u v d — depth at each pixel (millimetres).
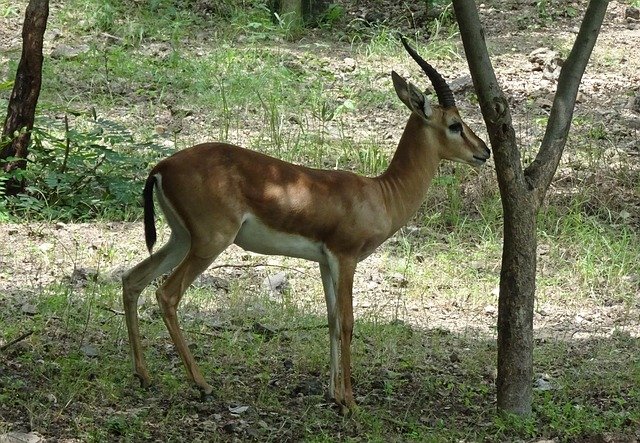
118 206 14789
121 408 9109
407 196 10094
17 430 8344
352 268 9641
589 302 13211
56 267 12742
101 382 9391
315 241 9562
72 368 9578
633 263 14211
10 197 14430
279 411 9445
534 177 9211
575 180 16625
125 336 10758
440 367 10961
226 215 9219
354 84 20234
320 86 19781
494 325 12352
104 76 19469
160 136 17219
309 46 21953
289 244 9523
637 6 25047
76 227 14148
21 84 14406
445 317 12531
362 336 11406
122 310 11539
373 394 10086
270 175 9352
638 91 20562
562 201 15922
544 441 9062
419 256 14195
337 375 9797
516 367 9414
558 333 12211
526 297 9328
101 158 15734
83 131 16891
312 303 12484
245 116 18531
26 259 12875
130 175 15477
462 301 13047
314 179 9469
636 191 16375
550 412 9594
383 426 9305
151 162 16031
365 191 9672
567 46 22547
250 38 21703
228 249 14148
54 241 13477
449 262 14070
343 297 9578
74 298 11648
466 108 19406
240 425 9016
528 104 19578
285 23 22781
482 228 14984
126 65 19922
